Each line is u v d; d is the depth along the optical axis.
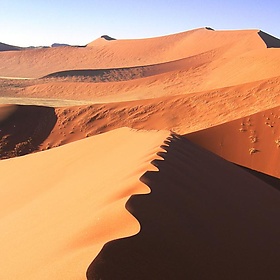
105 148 18.94
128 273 3.98
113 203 6.72
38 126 46.72
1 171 21.69
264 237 7.77
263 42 119.56
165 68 123.00
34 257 6.23
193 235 5.92
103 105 48.34
